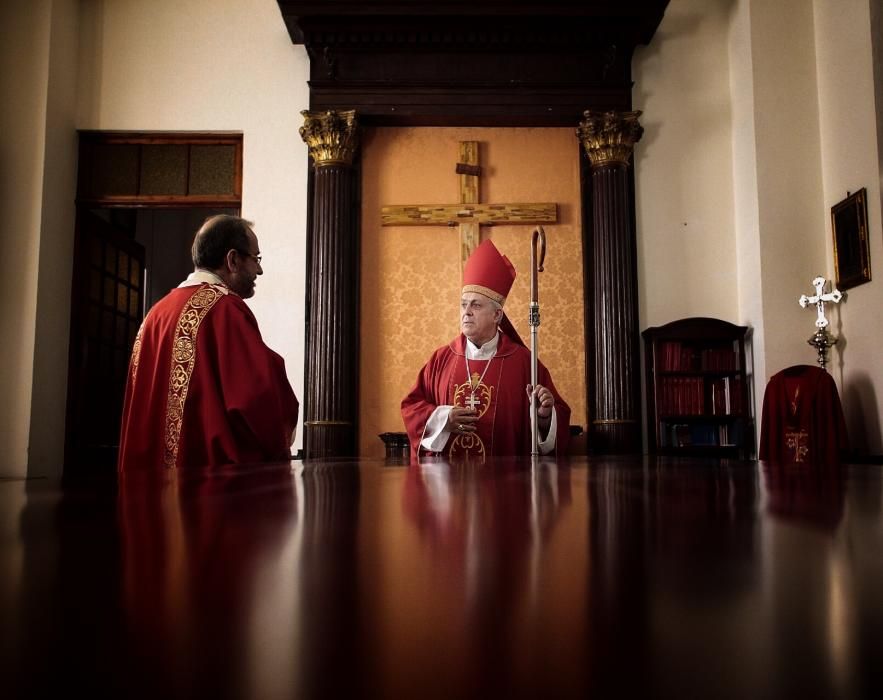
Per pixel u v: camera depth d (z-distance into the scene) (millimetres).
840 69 5105
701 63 5793
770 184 5316
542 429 3059
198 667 134
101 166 5824
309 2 5336
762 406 5098
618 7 5383
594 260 5527
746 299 5453
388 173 5746
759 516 366
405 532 313
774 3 5465
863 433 4816
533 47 5645
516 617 173
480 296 3223
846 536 294
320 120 5508
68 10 5672
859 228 4789
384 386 5555
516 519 361
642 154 5703
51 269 5469
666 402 5234
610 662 140
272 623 167
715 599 190
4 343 5250
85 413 5805
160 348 2139
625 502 448
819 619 171
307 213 5641
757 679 132
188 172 5805
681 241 5629
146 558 243
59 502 438
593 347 5531
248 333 2166
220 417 2068
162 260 8312
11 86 5406
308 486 610
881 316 4637
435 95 5629
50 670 130
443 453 3090
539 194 5730
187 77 5789
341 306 5402
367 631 161
